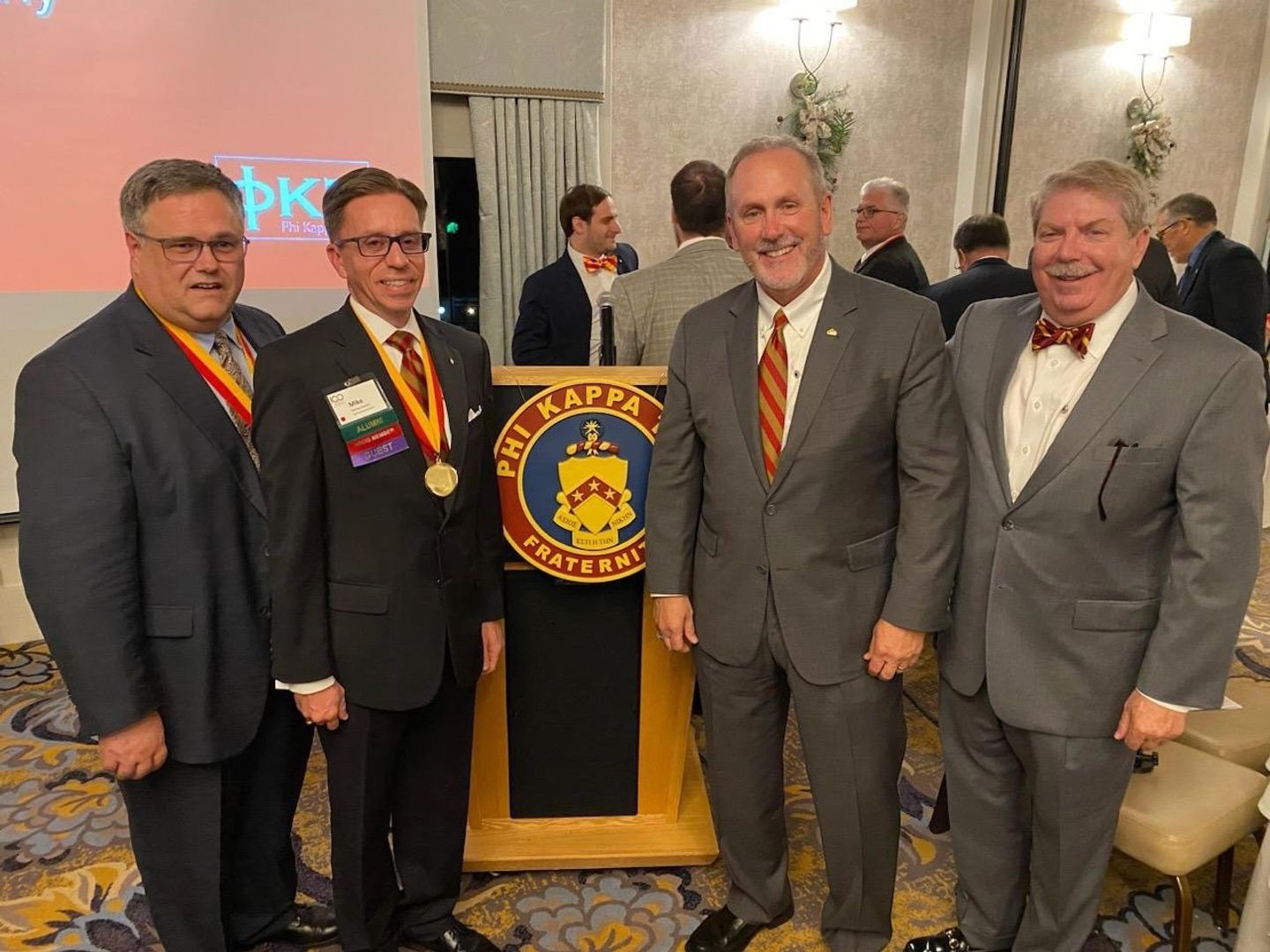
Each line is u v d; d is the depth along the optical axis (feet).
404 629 4.68
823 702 4.87
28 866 6.52
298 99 10.34
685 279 7.16
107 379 4.20
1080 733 4.54
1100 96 16.29
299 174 10.50
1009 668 4.64
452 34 11.27
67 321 9.62
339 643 4.63
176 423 4.35
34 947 5.75
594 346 10.09
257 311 5.52
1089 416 4.32
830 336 4.58
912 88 14.97
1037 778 4.75
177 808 4.72
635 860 6.34
